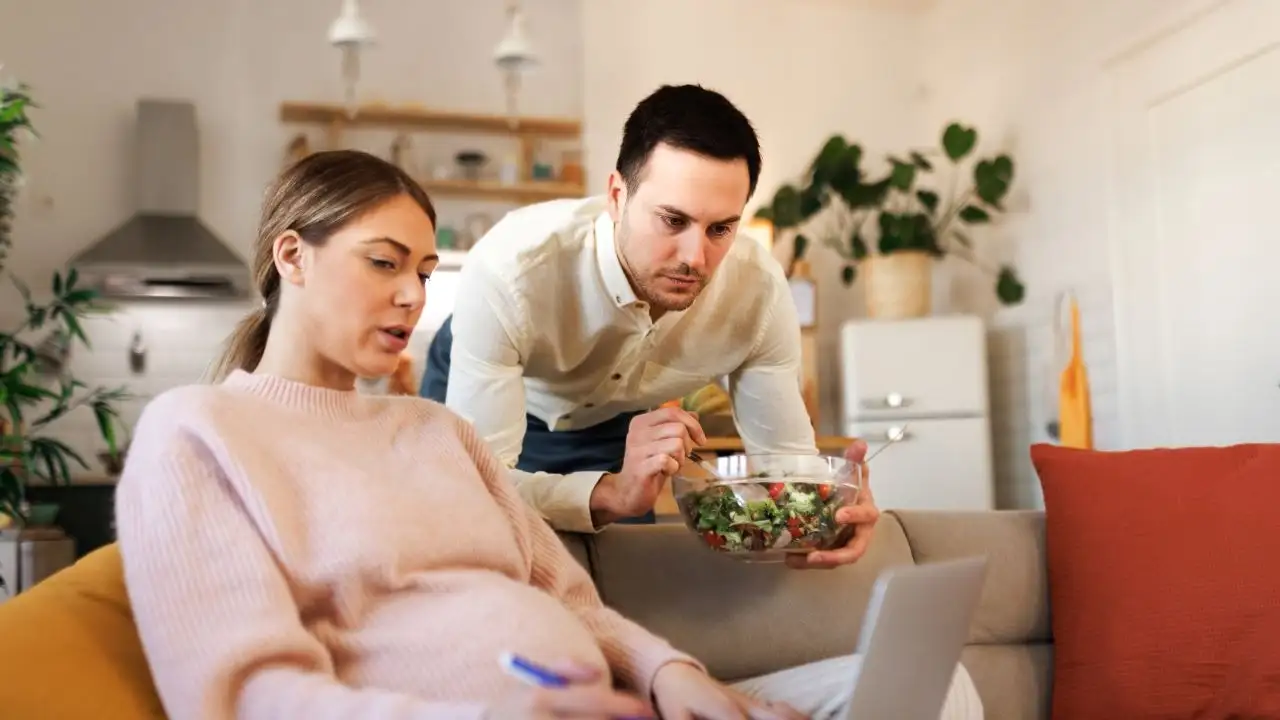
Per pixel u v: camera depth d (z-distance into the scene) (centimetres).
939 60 574
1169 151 414
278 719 105
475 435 149
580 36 573
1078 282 459
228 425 124
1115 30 438
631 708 99
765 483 160
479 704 99
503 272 185
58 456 421
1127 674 195
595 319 196
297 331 137
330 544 122
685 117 164
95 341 529
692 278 171
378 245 135
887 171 580
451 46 563
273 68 547
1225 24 385
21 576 415
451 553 131
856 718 122
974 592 137
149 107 527
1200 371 398
